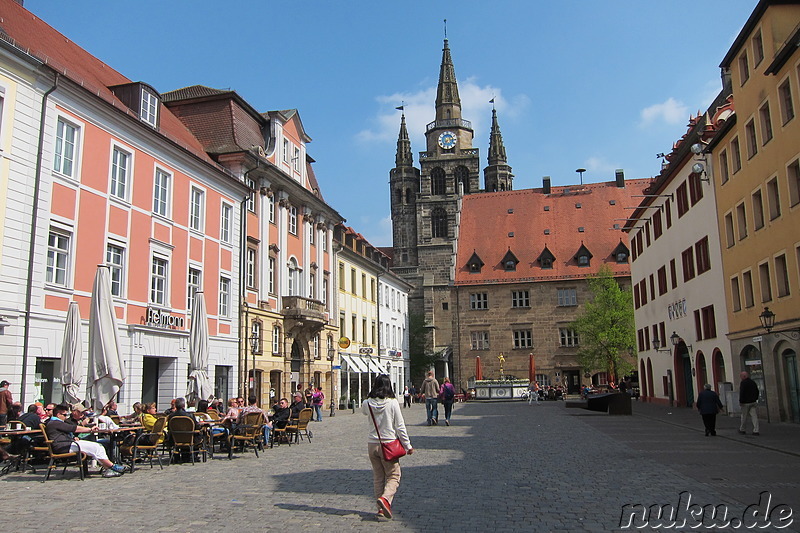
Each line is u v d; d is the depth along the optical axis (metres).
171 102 37.41
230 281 33.91
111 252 25.16
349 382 53.97
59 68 22.69
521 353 71.19
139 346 26.23
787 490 11.03
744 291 28.25
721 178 30.75
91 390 16.88
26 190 20.89
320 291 45.47
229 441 17.00
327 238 47.66
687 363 38.44
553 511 9.54
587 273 71.75
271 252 38.75
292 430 20.81
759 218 26.84
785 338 24.27
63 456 12.94
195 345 23.27
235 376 33.88
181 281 29.56
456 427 27.03
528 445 19.22
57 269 22.34
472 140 109.81
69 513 9.59
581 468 14.06
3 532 8.38
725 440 19.62
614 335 56.91
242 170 35.53
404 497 10.70
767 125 25.81
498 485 11.89
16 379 20.19
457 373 72.12
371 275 62.50
